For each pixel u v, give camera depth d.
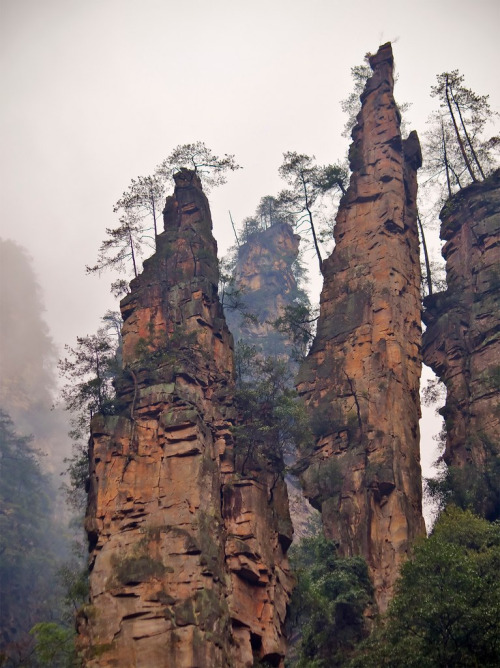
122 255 72.50
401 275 77.62
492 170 91.19
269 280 131.00
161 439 57.50
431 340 80.88
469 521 61.44
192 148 75.94
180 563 52.38
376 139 85.50
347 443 69.81
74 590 56.94
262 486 59.44
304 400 73.69
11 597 96.50
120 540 53.91
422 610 48.81
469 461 71.56
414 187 85.56
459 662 47.00
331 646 57.91
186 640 49.44
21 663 58.00
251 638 53.81
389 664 48.56
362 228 80.81
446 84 93.38
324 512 66.69
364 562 62.12
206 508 55.03
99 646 50.16
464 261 83.38
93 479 56.91
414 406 72.50
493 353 75.88
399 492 65.75
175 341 64.00
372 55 91.12
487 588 50.59
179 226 71.38
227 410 61.72
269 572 56.06
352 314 76.12
